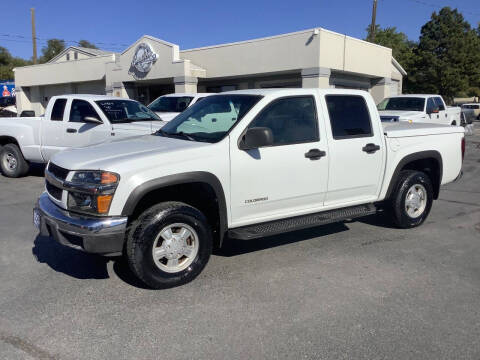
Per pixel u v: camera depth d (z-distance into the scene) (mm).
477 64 41156
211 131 4582
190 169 4082
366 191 5457
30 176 10039
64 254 5016
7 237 5594
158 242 4047
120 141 4797
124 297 3959
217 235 4547
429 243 5500
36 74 32062
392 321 3557
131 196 3818
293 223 4801
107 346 3184
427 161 6309
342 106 5184
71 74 29656
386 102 15930
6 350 3115
